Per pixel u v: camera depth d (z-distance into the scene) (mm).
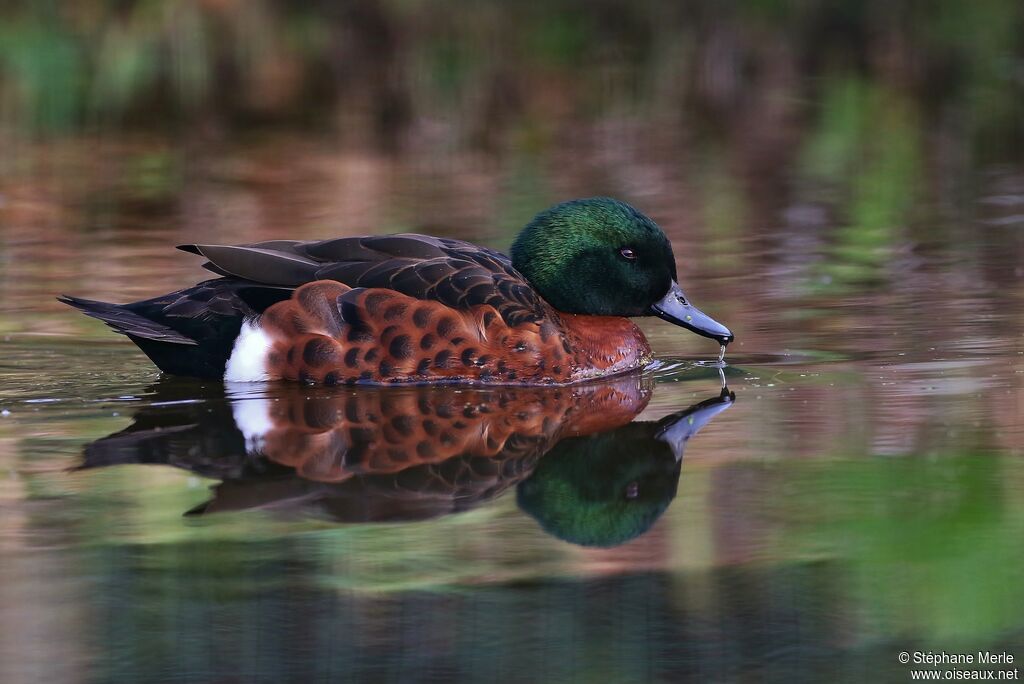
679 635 8898
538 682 8352
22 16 37469
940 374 14211
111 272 19062
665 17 42312
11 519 10516
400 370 14055
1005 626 9031
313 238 20859
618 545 10195
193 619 9000
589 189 24359
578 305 15047
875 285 18109
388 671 8445
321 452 12055
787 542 10125
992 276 18391
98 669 8500
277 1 41625
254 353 14141
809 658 8633
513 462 11867
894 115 31672
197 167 26609
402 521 10586
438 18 41531
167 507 10773
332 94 33938
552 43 39500
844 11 42469
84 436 12461
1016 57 37781
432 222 21734
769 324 16391
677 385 14258
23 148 28438
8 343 15805
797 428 12625
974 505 10617
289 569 9734
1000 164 26766
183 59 37156
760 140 29094
